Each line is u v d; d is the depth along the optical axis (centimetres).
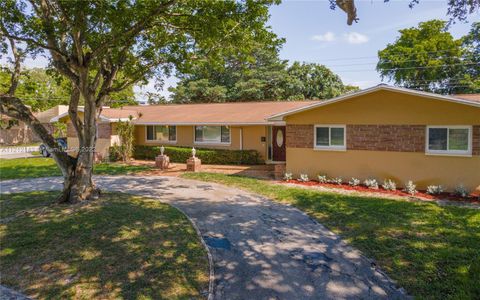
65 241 660
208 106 2423
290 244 675
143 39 1105
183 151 2003
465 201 990
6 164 1928
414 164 1161
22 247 630
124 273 534
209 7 888
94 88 970
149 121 2130
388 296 473
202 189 1229
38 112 3709
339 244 666
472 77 3256
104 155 2150
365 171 1254
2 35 828
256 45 1177
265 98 3603
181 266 565
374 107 1220
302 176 1356
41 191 1192
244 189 1220
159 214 865
